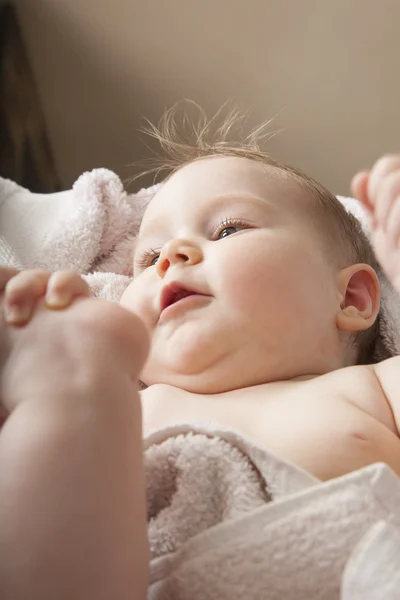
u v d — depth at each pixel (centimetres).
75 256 118
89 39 192
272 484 62
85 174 124
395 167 69
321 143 192
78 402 51
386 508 56
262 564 55
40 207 124
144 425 75
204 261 84
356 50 185
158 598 58
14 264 115
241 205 91
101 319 54
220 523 60
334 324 88
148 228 99
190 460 65
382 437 69
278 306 82
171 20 189
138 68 193
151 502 68
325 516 56
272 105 191
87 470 49
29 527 47
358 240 103
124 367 53
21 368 53
